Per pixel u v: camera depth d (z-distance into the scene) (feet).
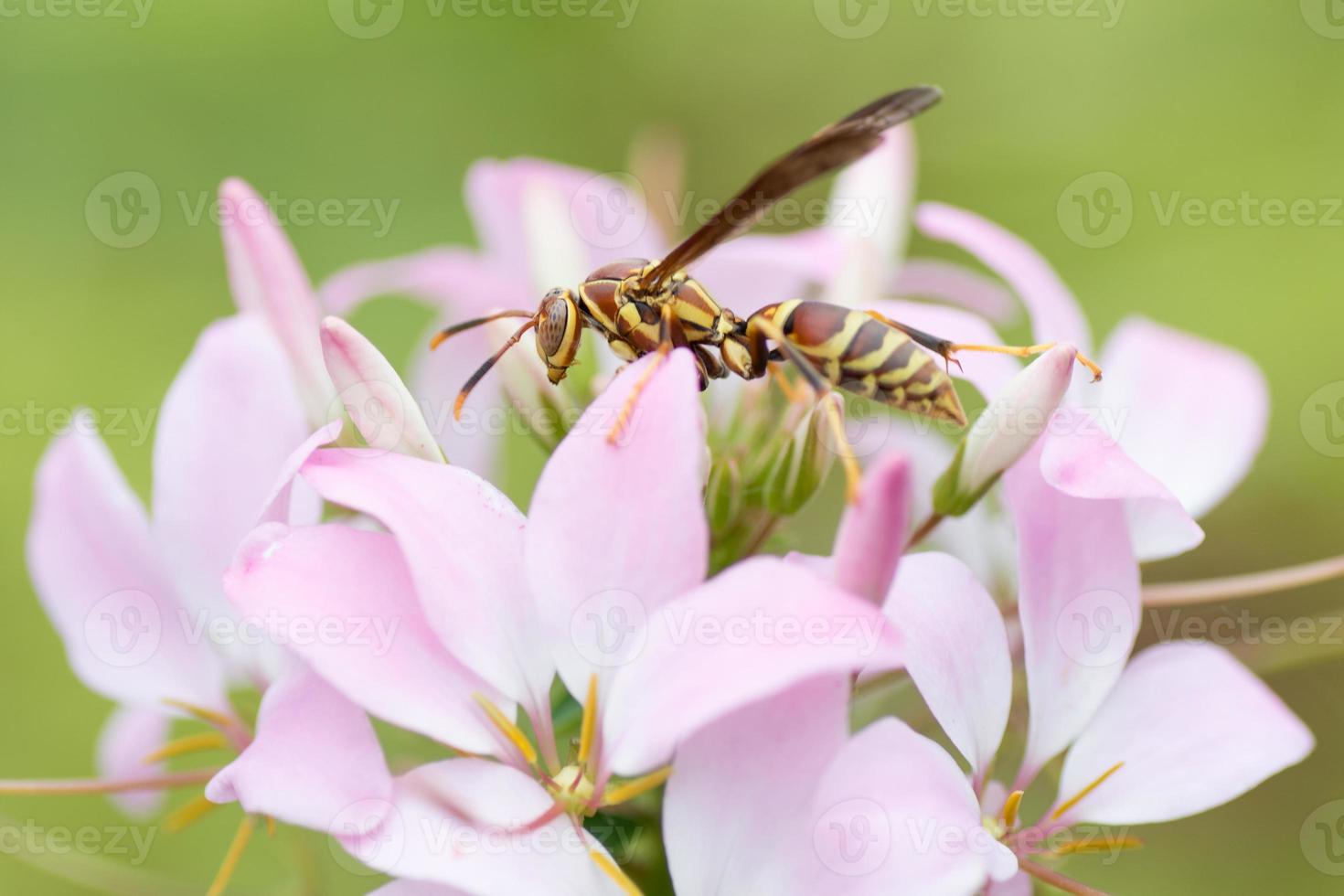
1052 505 0.59
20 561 0.78
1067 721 0.59
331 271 0.88
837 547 0.56
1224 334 0.85
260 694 0.62
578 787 0.57
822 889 0.55
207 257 0.87
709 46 1.00
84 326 0.83
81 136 0.88
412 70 0.95
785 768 0.56
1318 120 0.91
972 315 0.62
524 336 0.63
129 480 0.78
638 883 0.60
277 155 0.91
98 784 0.62
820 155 0.60
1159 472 0.63
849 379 0.61
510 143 0.97
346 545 0.57
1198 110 0.93
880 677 0.62
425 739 0.63
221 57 0.91
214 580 0.62
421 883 0.56
